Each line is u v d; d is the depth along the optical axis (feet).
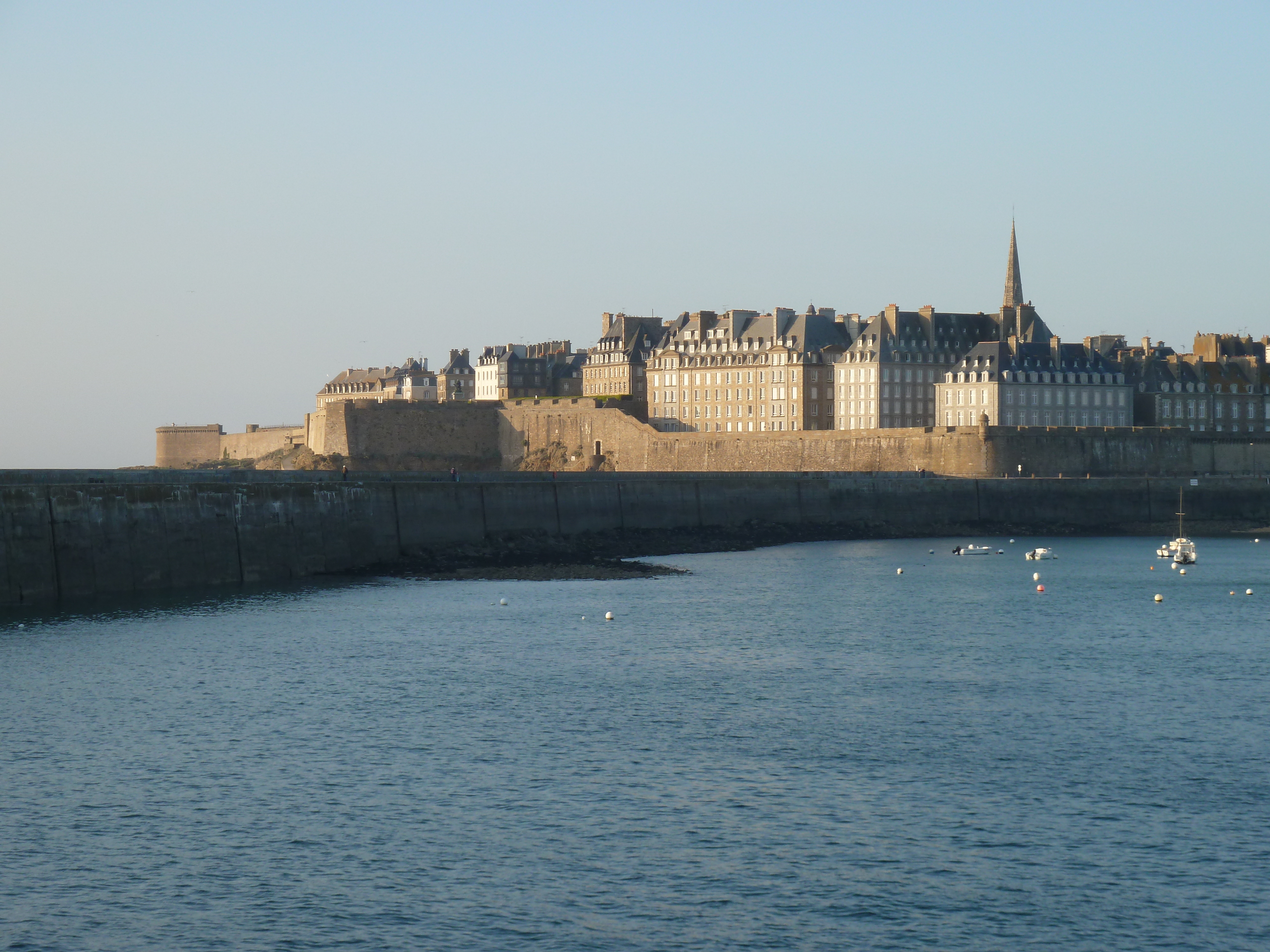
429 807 203.41
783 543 583.17
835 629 345.51
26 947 161.07
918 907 172.24
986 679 286.05
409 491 485.56
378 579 437.58
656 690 272.92
